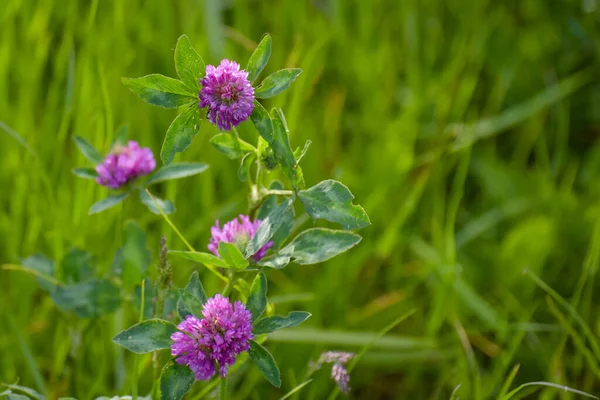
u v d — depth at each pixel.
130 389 0.74
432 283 0.87
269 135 0.62
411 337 0.83
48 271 0.76
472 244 0.91
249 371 0.78
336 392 0.72
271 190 0.66
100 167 0.71
